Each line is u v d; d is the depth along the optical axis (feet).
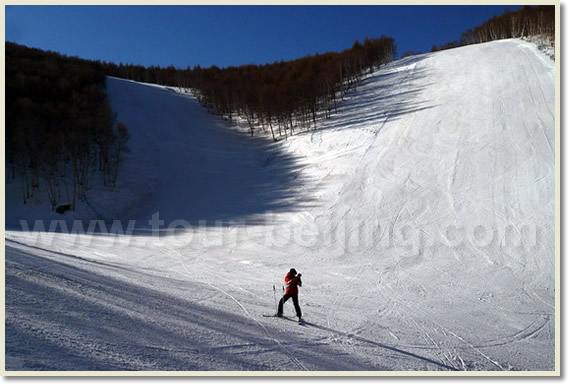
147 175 127.13
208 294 42.65
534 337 37.99
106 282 37.24
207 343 26.22
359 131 127.85
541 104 106.93
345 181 99.35
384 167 99.86
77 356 20.40
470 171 86.99
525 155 87.15
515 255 59.93
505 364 31.22
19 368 18.06
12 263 35.91
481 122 107.24
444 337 36.78
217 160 142.10
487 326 40.24
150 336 25.30
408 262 61.26
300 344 29.89
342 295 48.65
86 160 122.72
